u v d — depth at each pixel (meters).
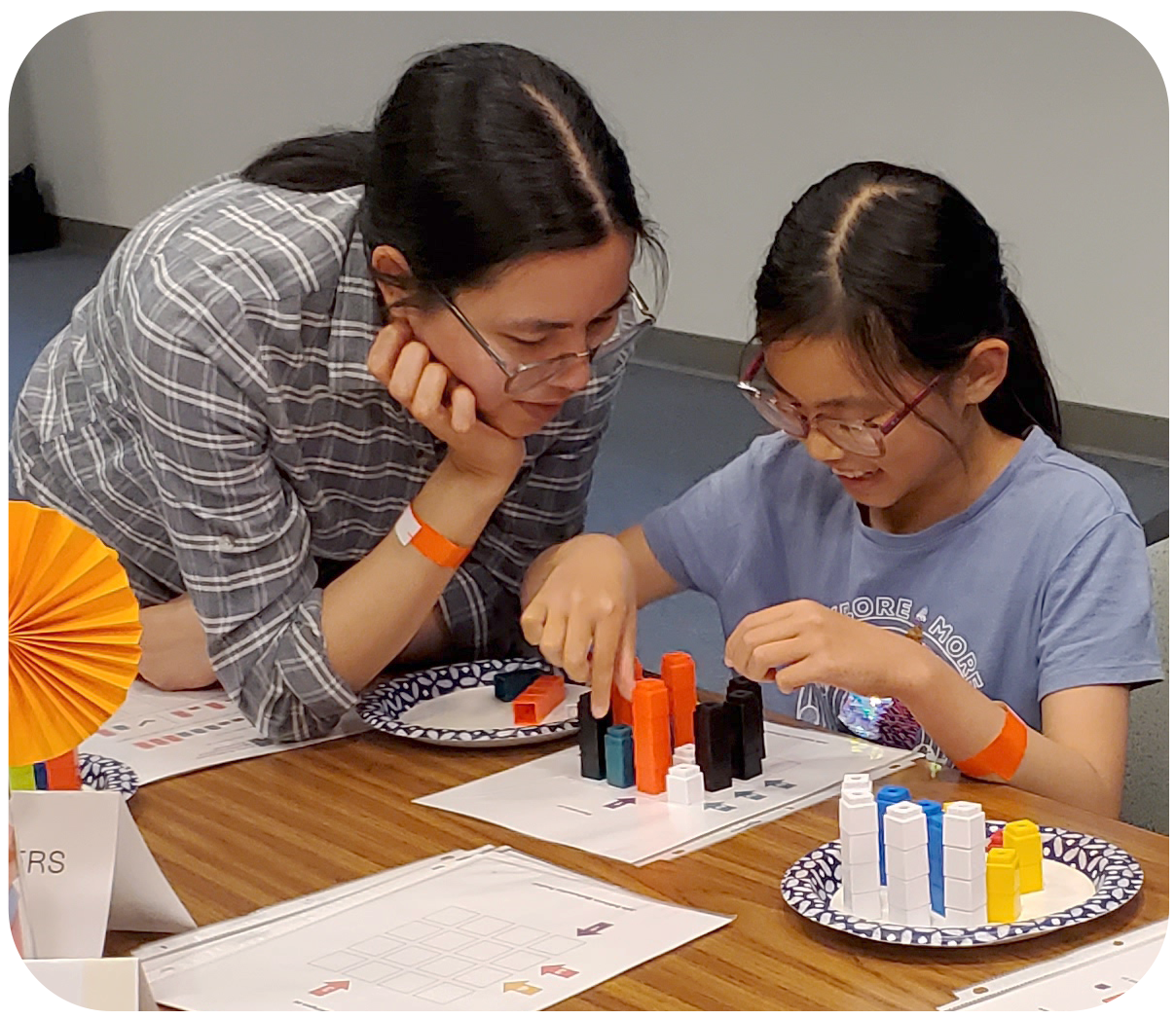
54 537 0.88
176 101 6.82
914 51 4.14
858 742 1.28
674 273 4.93
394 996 0.88
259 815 1.17
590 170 1.19
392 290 1.28
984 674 1.43
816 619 1.20
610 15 4.86
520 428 1.31
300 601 1.35
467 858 1.07
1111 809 1.26
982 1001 0.84
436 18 5.51
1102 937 0.91
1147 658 1.34
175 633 1.45
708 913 0.97
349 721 1.36
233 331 1.31
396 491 1.51
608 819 1.13
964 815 0.94
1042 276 4.03
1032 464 1.44
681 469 3.97
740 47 4.54
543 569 1.49
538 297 1.19
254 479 1.33
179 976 0.92
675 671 1.23
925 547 1.47
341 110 6.02
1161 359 3.84
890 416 1.30
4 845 0.86
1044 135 3.93
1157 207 3.76
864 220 1.31
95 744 1.32
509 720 1.36
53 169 7.55
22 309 5.93
